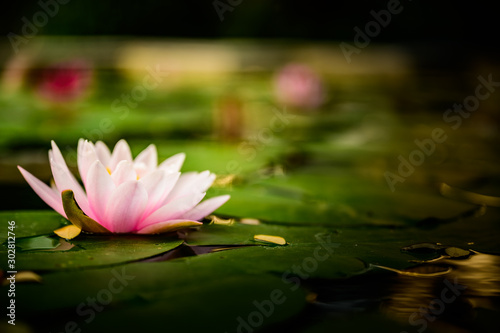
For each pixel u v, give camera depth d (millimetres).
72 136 2646
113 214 1191
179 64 5750
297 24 8250
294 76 3785
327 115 3826
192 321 797
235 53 6016
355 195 1779
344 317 839
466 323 833
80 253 1071
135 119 3246
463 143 2959
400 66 6195
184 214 1265
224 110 2967
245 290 924
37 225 1281
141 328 768
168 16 7973
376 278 1022
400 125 3473
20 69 4168
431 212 1601
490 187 1964
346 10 8094
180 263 1048
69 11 7254
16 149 2363
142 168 1338
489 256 1176
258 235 1279
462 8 7648
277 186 1880
